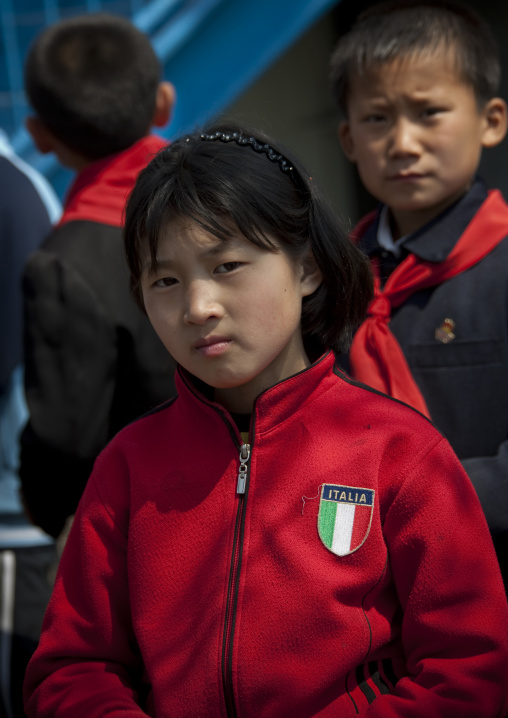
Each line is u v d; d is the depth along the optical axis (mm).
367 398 2385
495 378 3012
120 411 3543
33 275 3455
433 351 3092
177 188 2139
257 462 2281
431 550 2172
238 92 6738
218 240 2094
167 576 2254
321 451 2271
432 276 3158
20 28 7145
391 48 3182
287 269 2211
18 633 4164
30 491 3537
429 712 2053
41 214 4637
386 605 2256
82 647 2348
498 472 2818
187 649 2178
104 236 3502
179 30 6500
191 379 2400
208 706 2111
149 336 3445
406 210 3285
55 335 3387
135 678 2418
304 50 8906
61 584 2434
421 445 2256
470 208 3227
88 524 2406
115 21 4062
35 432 3383
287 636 2115
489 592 2176
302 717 2109
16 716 4090
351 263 2443
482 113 3359
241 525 2234
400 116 3191
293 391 2289
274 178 2244
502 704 2109
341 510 2201
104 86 3773
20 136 6707
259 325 2145
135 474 2385
